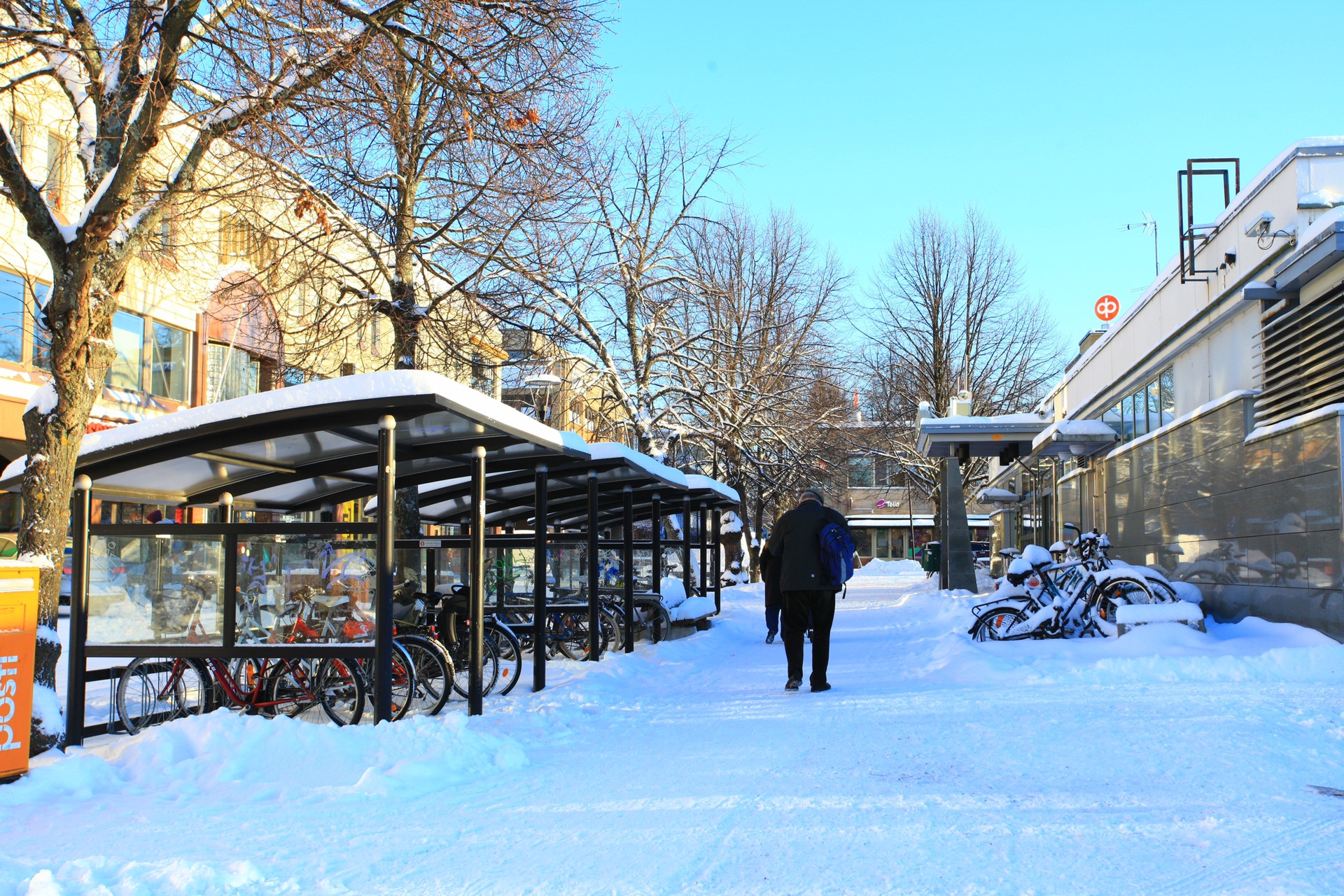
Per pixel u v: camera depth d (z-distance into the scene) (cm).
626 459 1178
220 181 1152
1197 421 1328
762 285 3034
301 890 389
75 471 754
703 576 2062
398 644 838
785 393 2920
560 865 412
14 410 1894
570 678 1048
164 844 461
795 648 921
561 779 584
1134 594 1182
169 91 753
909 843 423
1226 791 491
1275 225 1141
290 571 749
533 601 1314
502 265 1569
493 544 978
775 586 1524
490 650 966
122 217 782
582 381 2352
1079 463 2108
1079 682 880
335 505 1075
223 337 2445
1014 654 1036
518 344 1970
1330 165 1087
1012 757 583
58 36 827
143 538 762
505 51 1020
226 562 755
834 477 3481
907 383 3881
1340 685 797
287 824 493
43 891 374
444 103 995
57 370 721
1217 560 1251
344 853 440
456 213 1369
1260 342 1179
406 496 1302
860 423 3881
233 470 861
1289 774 521
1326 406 989
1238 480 1182
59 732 692
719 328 2733
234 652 741
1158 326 1625
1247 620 1091
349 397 695
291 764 611
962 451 2498
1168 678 873
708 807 497
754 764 596
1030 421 2328
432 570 1303
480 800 538
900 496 6291
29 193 720
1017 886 366
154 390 2267
